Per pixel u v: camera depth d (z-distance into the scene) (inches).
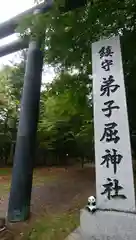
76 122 323.9
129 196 102.4
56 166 557.0
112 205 105.0
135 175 181.2
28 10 187.2
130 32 154.0
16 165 169.9
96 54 135.8
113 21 146.6
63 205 192.4
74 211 172.6
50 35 154.6
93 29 152.6
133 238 93.4
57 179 336.2
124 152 108.9
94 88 128.2
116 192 105.6
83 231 107.9
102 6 141.5
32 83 186.2
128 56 163.9
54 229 137.8
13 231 139.3
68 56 174.1
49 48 169.3
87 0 144.6
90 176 354.6
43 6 170.1
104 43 135.3
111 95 121.0
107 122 117.6
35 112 183.9
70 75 202.5
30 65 189.5
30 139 175.3
